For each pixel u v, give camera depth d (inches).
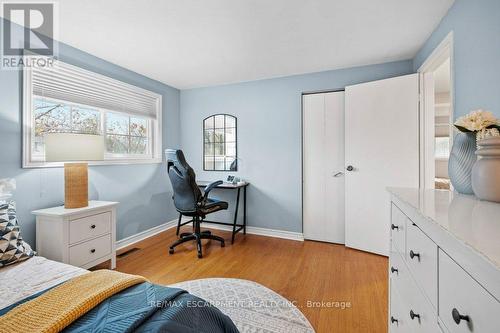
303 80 123.7
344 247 115.2
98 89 102.7
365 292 75.6
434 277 28.5
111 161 108.6
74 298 35.4
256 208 135.1
